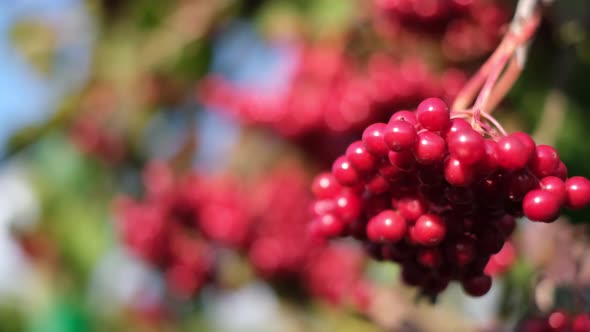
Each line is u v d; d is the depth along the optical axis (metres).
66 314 0.68
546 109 0.42
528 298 0.39
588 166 0.43
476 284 0.30
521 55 0.31
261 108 0.60
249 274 0.64
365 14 0.53
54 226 0.66
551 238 0.40
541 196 0.28
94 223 0.67
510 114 0.44
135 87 0.66
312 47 0.57
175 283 0.64
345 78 0.55
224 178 0.64
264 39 0.63
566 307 0.36
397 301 0.48
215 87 0.65
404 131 0.27
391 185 0.29
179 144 0.68
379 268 0.55
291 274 0.62
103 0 0.65
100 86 0.66
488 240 0.29
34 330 0.69
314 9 0.56
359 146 0.29
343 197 0.30
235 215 0.62
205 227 0.63
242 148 0.64
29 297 0.69
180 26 0.64
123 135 0.67
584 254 0.38
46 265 0.67
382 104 0.51
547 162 0.28
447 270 0.30
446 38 0.48
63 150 0.67
